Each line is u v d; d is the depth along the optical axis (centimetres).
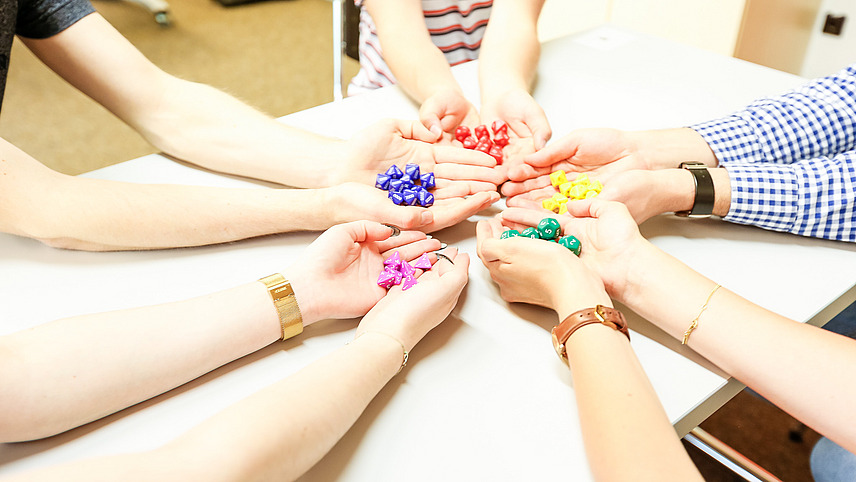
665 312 71
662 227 87
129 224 78
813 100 96
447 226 85
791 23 224
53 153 207
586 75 118
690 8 213
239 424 57
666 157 93
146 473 53
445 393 66
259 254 82
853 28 225
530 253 73
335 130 103
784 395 66
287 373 69
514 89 104
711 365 70
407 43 113
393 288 76
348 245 75
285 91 250
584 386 62
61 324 65
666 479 55
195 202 81
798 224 85
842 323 104
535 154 92
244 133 93
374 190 83
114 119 226
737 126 96
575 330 67
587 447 60
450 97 102
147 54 266
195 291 76
